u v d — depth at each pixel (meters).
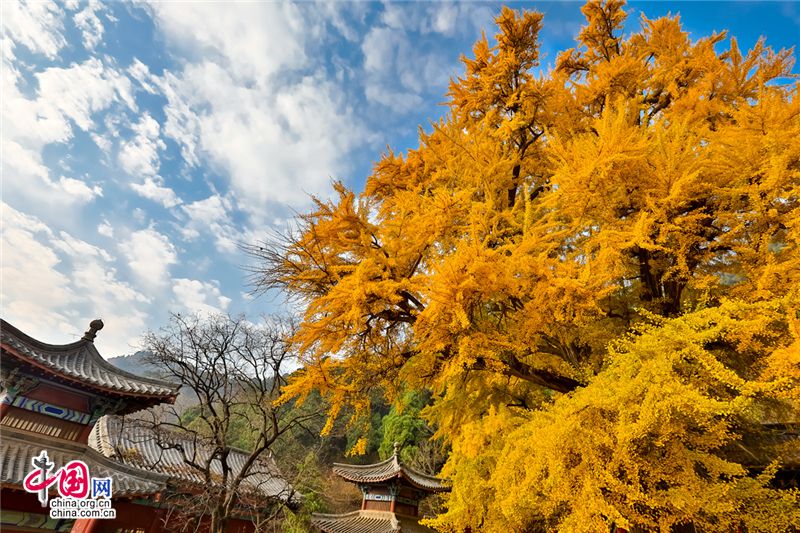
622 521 4.04
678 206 5.98
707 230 6.83
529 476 4.43
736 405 3.76
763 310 4.57
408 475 17.23
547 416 4.93
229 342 10.84
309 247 6.83
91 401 10.05
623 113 5.97
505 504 4.76
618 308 8.04
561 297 5.52
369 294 6.29
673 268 6.26
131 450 12.47
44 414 9.35
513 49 9.96
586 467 4.42
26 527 8.40
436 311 5.52
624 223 6.26
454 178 8.38
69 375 9.48
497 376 7.47
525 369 6.88
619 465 4.54
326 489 24.67
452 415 8.16
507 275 5.49
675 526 5.56
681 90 10.05
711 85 9.25
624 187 6.38
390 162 9.38
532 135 10.02
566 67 12.59
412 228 6.75
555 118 9.57
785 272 5.45
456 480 7.64
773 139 5.56
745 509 5.00
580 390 4.88
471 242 6.34
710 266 7.26
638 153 5.95
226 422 10.41
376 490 18.08
